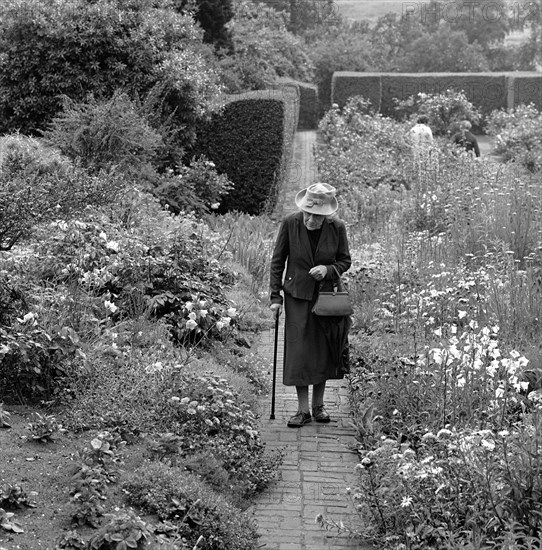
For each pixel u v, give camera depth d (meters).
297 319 7.45
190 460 5.98
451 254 11.93
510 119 29.75
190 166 18.78
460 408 6.75
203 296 9.25
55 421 6.02
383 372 7.61
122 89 17.52
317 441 7.17
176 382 6.78
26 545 4.60
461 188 14.59
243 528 5.45
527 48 57.69
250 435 6.53
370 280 10.86
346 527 5.59
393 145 22.61
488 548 4.68
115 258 8.94
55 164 12.77
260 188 19.97
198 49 22.33
